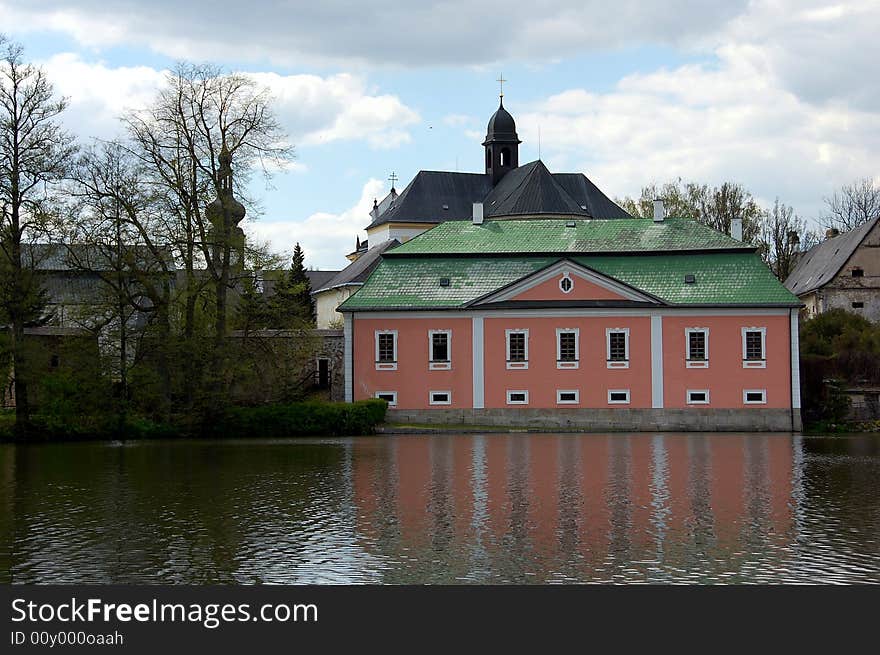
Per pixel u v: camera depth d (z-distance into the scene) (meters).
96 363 57.97
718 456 45.59
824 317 75.19
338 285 105.31
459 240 71.19
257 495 33.03
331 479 37.09
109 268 58.53
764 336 65.62
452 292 67.44
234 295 63.31
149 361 59.69
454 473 38.75
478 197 113.12
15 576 22.58
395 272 68.88
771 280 66.38
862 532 26.09
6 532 26.95
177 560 23.69
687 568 22.56
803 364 67.50
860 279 92.69
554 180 100.00
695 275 66.94
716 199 113.94
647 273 67.38
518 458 44.75
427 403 66.94
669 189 115.00
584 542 25.03
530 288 66.69
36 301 57.62
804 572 22.27
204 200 59.38
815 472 38.84
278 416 60.66
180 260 59.09
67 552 24.58
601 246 69.12
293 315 64.00
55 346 62.44
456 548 24.48
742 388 65.56
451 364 66.94
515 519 28.09
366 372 67.25
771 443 54.00
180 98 59.06
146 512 29.89
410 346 67.12
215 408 59.53
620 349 66.25
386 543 25.09
